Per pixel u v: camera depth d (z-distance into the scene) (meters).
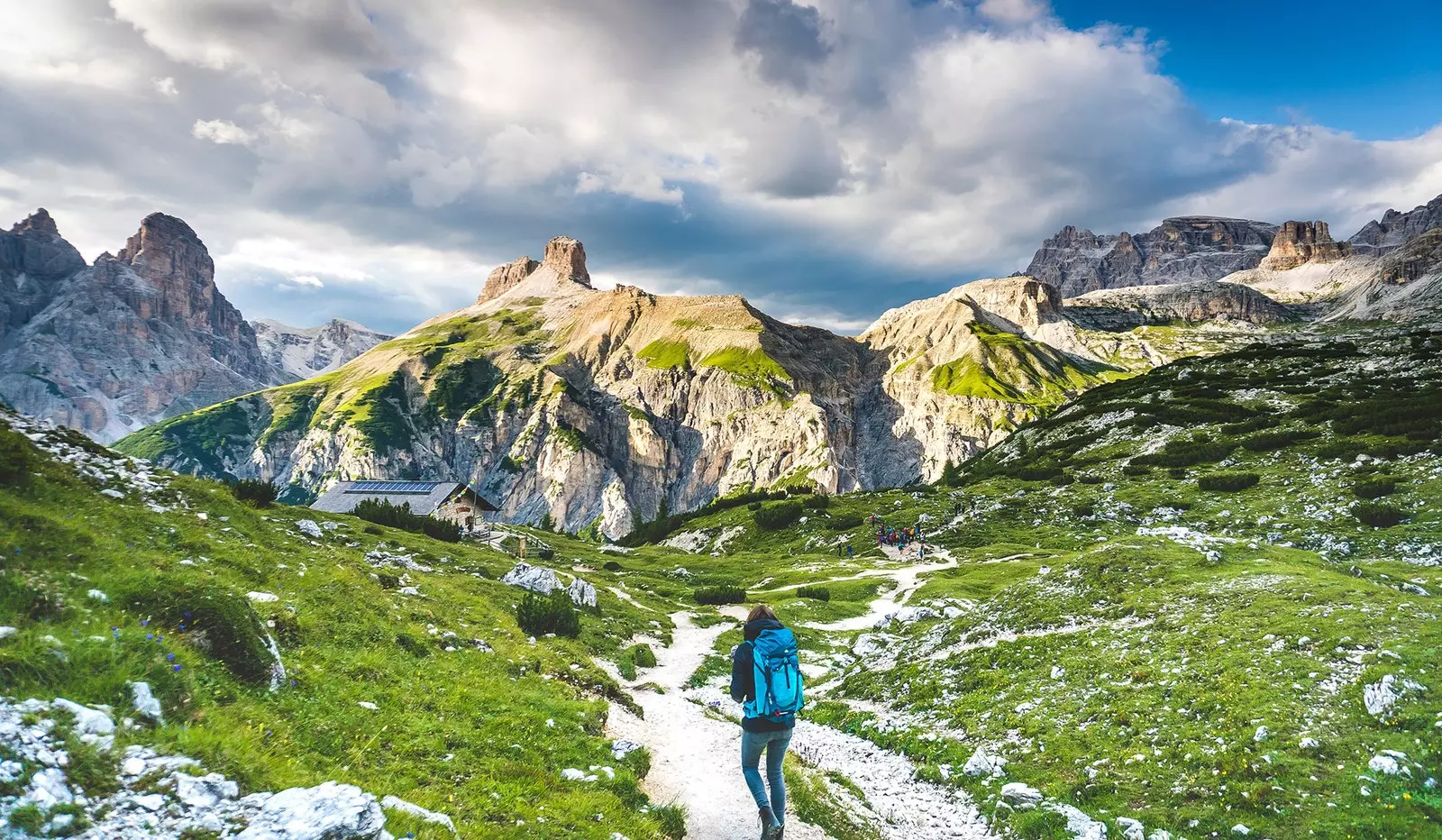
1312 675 19.34
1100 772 18.20
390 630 20.44
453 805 10.73
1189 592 29.58
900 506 108.44
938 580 61.28
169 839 7.22
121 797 7.55
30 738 7.56
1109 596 32.25
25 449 19.98
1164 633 26.39
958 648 32.94
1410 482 58.59
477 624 28.36
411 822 9.12
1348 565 35.09
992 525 89.12
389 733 13.04
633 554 108.00
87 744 8.00
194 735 9.19
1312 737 16.52
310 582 21.80
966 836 17.03
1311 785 15.04
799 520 111.56
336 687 14.45
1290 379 122.00
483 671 20.42
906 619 42.78
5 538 13.09
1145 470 93.31
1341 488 63.09
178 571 15.85
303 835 7.65
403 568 38.91
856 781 20.78
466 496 103.06
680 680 35.16
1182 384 138.75
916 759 22.73
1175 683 21.84
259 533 26.95
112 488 22.11
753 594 70.75
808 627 51.47
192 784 8.17
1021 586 37.53
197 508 25.59
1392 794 13.98
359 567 30.16
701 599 65.75
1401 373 106.69
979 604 44.78
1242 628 24.23
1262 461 82.19
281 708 12.11
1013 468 121.00
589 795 13.08
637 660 37.25
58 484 19.33
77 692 8.95
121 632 10.68
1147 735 19.36
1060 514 86.44
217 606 13.07
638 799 14.04
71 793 7.23
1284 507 63.84
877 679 33.44
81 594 11.89
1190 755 17.56
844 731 27.36
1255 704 18.84
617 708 23.06
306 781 9.52
